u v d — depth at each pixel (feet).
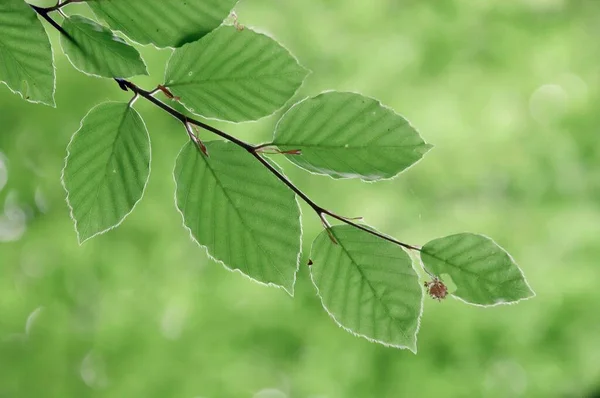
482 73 23.43
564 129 23.52
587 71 23.97
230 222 4.75
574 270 20.29
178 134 20.76
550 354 20.08
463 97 23.07
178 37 4.33
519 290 4.63
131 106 4.65
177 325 20.80
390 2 23.47
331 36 22.27
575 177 22.95
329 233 4.71
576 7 24.29
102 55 4.47
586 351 20.06
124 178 4.81
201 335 20.49
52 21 4.38
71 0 4.35
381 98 22.30
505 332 19.52
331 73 22.27
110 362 20.58
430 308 19.44
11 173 21.13
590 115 23.44
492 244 4.62
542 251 20.80
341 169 4.64
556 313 20.02
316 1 22.68
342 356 19.97
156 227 20.99
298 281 19.80
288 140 4.59
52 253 21.21
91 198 4.83
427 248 4.71
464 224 21.13
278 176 4.65
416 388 19.54
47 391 20.52
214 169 4.67
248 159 4.63
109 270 21.08
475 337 19.56
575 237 20.89
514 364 19.90
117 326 20.66
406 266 4.75
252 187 4.69
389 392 19.72
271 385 20.62
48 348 20.63
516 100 23.76
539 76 23.76
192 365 20.43
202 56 4.49
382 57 22.21
